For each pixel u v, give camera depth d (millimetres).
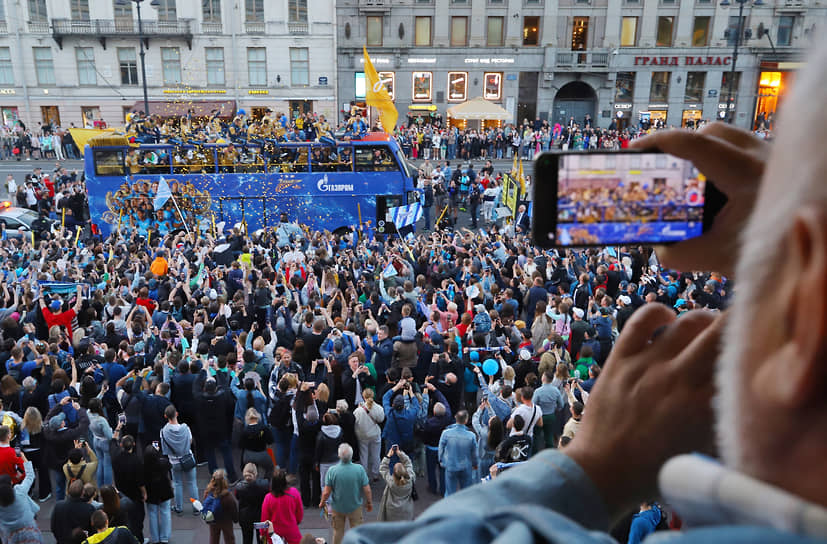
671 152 872
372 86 24766
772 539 389
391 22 44562
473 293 13320
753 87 37688
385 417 9883
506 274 16406
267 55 44312
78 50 43344
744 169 840
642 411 733
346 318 13008
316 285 14617
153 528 8625
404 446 9680
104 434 9086
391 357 11180
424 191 27625
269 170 24078
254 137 24125
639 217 932
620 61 44750
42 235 21078
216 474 7965
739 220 864
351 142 24172
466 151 41000
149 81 44000
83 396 9641
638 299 12992
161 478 8359
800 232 429
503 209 23375
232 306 13328
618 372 777
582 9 44469
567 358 10586
